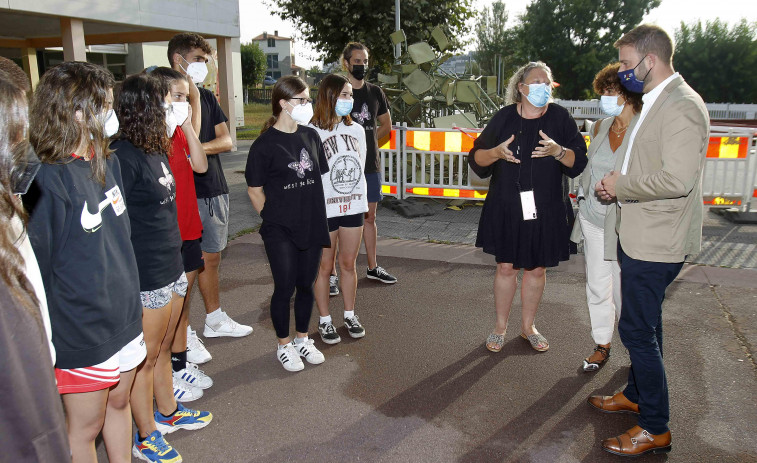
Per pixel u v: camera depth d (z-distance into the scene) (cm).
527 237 367
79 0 1020
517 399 336
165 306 263
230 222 752
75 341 196
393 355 393
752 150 747
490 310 468
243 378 362
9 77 138
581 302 480
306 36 1603
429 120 964
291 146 343
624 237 273
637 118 283
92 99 193
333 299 500
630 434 286
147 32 1439
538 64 348
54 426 137
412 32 1502
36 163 148
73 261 191
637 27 265
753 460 278
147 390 270
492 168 382
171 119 283
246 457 283
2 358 124
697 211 269
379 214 791
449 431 304
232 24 1449
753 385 346
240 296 503
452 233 692
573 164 358
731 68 3553
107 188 208
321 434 302
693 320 436
